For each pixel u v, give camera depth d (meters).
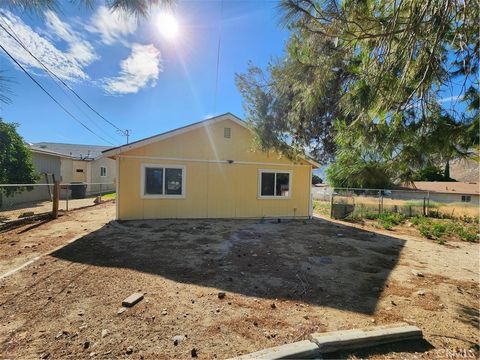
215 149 9.69
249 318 2.86
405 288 3.86
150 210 8.99
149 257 4.90
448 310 3.18
